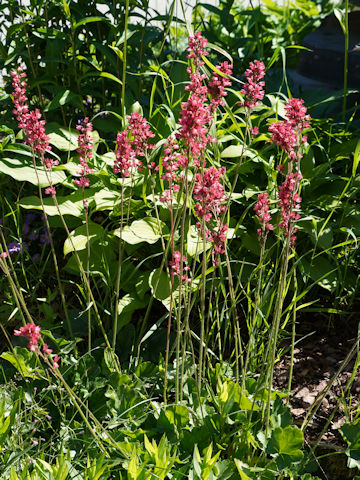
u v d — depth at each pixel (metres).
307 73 4.89
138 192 3.28
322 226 3.07
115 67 3.72
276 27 6.10
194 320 3.22
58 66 4.12
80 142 2.46
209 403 2.58
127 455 2.13
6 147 3.62
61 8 3.84
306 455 2.44
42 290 3.54
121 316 3.09
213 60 4.09
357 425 2.29
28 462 2.14
